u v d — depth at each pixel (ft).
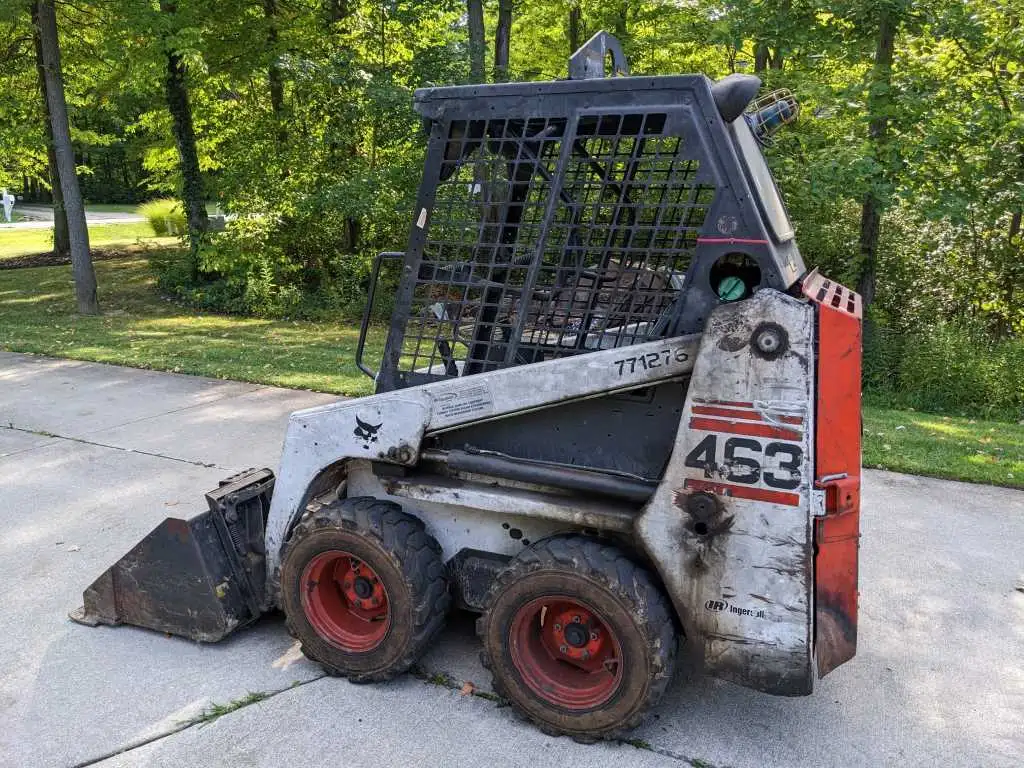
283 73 48.93
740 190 9.51
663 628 9.99
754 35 35.37
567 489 10.94
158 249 74.90
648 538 10.12
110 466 21.45
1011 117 32.24
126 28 43.91
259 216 51.96
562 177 10.27
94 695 11.69
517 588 10.56
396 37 50.03
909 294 40.86
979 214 36.91
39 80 58.65
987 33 33.04
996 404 32.42
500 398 10.77
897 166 32.73
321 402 27.76
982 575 15.72
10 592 14.82
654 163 9.99
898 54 36.04
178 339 39.93
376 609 12.11
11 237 91.30
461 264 11.15
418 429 11.21
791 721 11.24
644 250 10.15
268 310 48.91
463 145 10.82
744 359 9.42
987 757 10.54
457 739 10.70
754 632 9.79
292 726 10.96
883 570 15.93
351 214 47.67
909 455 22.85
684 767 10.21
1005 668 12.66
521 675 10.83
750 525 9.63
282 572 12.10
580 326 10.80
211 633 12.84
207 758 10.33
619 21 53.88
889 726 11.17
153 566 13.03
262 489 13.80
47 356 35.40
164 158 61.82
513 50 63.41
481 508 11.19
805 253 41.50
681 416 9.81
